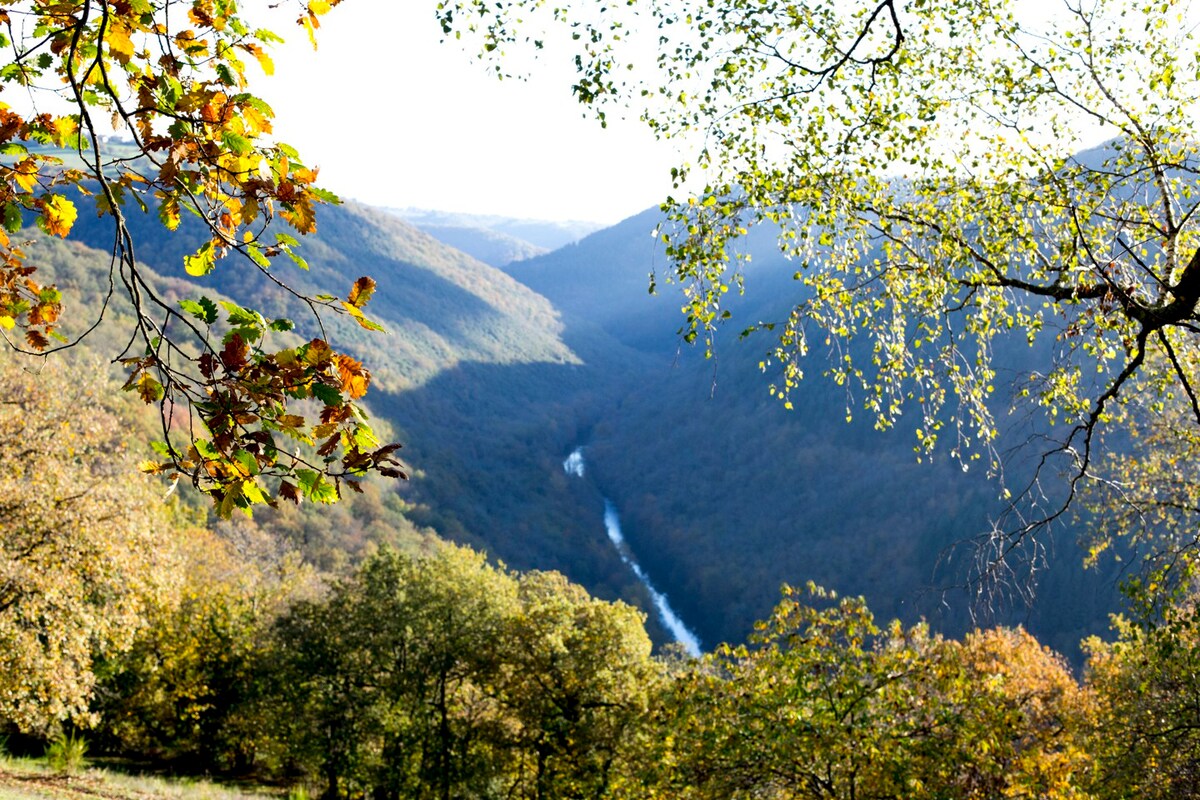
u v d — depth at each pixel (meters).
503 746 23.53
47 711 14.32
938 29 6.77
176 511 35.88
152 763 28.88
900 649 12.23
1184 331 7.57
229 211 2.13
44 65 2.14
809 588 12.71
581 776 21.14
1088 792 10.90
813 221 6.51
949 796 10.52
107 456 15.73
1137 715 10.62
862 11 6.55
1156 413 8.48
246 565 37.81
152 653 27.11
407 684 24.33
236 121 1.98
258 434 1.89
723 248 6.40
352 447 1.95
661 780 12.89
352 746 24.61
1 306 2.39
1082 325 6.66
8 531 13.62
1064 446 7.04
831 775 11.38
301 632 25.59
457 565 25.91
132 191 2.00
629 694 21.66
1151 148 6.68
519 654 23.06
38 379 14.69
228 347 1.87
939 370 6.88
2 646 13.27
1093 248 6.81
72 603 14.15
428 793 24.58
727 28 6.29
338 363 1.94
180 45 2.09
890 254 6.85
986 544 7.01
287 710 26.03
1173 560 7.44
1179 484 8.73
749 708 11.99
